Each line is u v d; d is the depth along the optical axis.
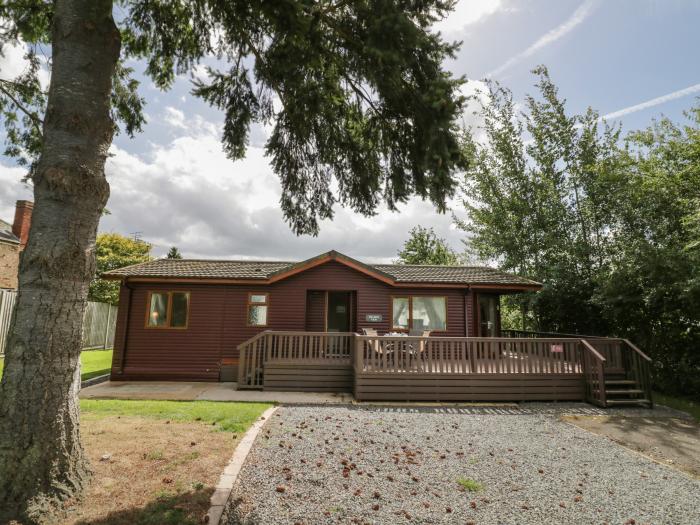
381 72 5.07
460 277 13.66
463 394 9.33
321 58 5.78
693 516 3.92
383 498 4.00
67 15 3.89
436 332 13.20
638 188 13.12
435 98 4.83
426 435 6.36
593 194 15.73
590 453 5.79
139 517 3.18
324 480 4.34
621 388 9.52
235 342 12.67
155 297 12.77
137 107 7.42
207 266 13.80
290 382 10.27
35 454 3.27
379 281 13.33
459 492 4.25
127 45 6.95
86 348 19.00
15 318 3.45
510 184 18.72
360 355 9.37
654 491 4.52
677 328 10.84
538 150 18.02
